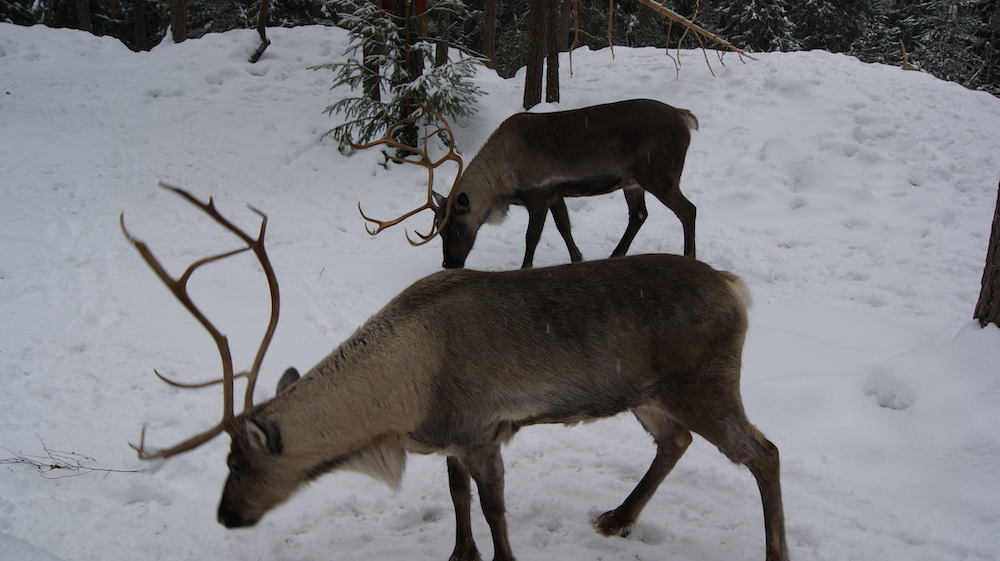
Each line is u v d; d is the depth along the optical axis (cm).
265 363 575
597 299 336
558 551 376
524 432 496
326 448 327
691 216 761
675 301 334
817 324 637
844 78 1280
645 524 393
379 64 1127
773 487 336
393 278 757
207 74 1514
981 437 425
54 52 1647
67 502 398
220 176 1098
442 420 329
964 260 788
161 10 3053
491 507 340
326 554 374
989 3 2889
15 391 515
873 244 841
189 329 629
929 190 977
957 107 1173
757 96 1257
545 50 1288
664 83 1353
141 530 381
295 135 1256
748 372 554
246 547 374
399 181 1064
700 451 465
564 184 767
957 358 475
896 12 2812
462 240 761
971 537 374
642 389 342
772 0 2311
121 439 466
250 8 2475
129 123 1272
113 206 942
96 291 691
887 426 461
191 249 820
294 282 742
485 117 1198
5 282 692
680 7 2541
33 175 1009
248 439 311
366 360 324
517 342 330
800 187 1001
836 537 380
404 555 373
